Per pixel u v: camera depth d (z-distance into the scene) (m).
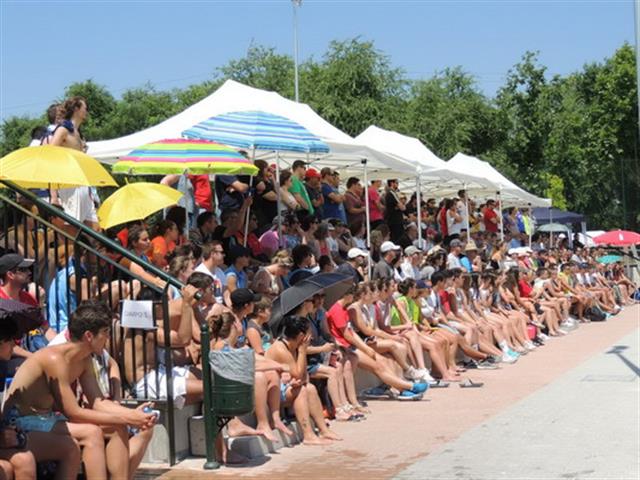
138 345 8.89
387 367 12.43
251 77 50.06
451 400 12.36
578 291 25.47
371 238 16.23
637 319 25.98
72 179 8.48
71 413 6.92
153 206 10.14
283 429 9.42
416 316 14.39
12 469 6.30
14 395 6.85
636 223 49.19
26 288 8.68
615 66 50.12
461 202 22.00
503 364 16.34
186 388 8.79
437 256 17.33
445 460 8.70
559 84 50.25
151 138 13.81
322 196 16.06
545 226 32.84
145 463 8.70
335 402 10.89
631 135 49.47
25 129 47.75
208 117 13.97
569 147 49.53
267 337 10.66
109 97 48.41
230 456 8.68
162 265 10.93
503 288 19.41
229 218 12.88
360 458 8.87
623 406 11.41
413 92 47.00
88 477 6.90
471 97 47.25
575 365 15.79
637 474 8.00
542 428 10.16
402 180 22.22
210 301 9.59
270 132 12.64
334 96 43.94
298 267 12.82
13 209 8.54
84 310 6.99
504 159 46.94
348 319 11.81
